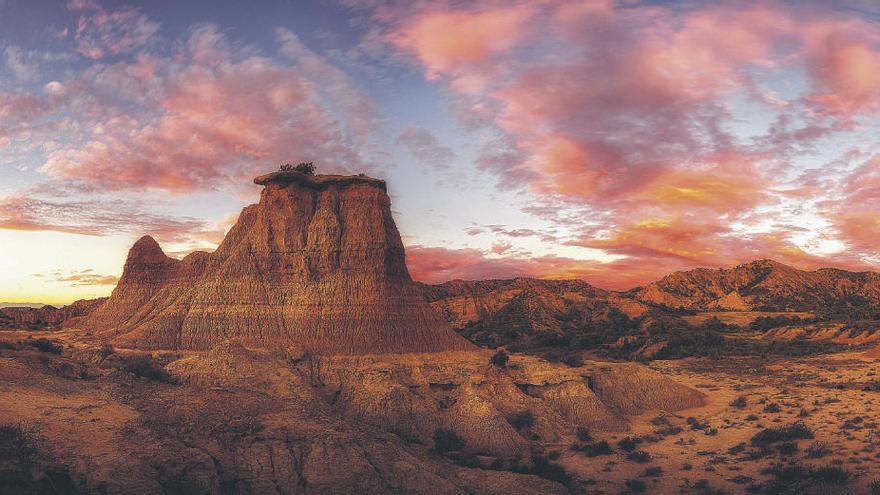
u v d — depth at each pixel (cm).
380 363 7125
